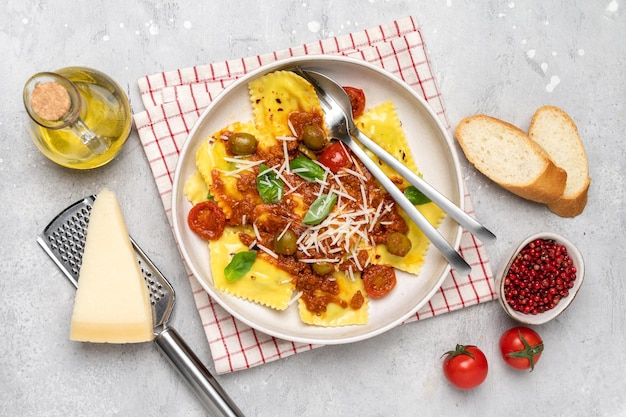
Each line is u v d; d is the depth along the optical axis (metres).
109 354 0.89
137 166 0.89
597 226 0.92
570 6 0.92
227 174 0.85
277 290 0.86
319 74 0.84
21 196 0.88
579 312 0.92
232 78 0.88
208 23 0.90
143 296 0.86
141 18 0.89
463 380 0.87
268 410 0.90
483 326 0.91
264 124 0.86
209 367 0.89
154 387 0.89
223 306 0.83
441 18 0.92
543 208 0.91
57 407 0.89
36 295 0.89
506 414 0.91
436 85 0.89
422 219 0.84
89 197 0.88
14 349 0.89
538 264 0.88
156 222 0.89
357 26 0.91
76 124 0.81
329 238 0.85
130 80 0.89
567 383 0.92
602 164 0.92
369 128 0.87
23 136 0.88
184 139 0.88
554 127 0.90
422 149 0.88
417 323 0.91
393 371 0.90
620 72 0.92
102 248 0.85
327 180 0.85
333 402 0.90
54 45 0.89
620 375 0.92
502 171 0.89
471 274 0.89
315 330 0.86
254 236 0.86
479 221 0.91
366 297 0.87
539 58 0.92
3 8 0.89
